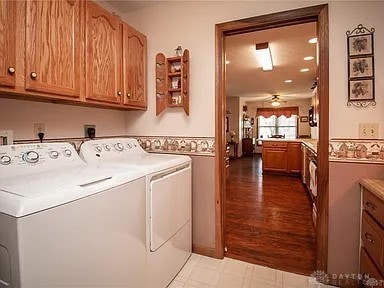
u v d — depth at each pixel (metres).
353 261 1.72
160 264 1.66
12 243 0.83
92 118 2.15
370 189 1.43
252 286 1.75
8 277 0.86
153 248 1.58
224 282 1.80
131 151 2.17
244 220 2.98
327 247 1.78
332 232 1.77
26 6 1.28
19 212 0.82
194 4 2.16
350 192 1.72
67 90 1.51
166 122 2.32
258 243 2.40
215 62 2.09
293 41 3.25
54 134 1.83
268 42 3.28
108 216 1.19
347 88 1.70
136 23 2.40
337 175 1.74
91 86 1.68
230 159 9.20
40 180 1.16
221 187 2.15
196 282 1.80
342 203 1.74
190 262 2.08
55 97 1.47
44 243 0.89
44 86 1.37
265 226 2.80
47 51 1.39
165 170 1.71
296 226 2.79
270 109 10.72
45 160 1.48
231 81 6.03
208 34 2.11
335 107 1.73
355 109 1.68
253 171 6.53
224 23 2.04
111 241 1.21
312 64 4.41
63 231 0.96
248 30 2.05
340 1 1.70
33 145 1.49
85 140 2.08
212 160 2.14
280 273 1.91
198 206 2.21
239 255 2.18
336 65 1.71
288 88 7.15
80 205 1.04
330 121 1.74
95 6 1.71
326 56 1.73
